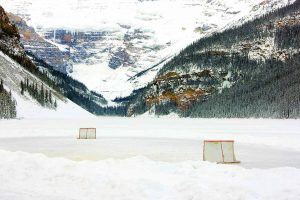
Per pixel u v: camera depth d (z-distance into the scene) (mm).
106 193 20547
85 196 20141
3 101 156875
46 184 22797
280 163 36125
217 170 25875
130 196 19969
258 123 151875
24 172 25406
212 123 157125
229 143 35375
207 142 35000
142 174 24828
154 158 40219
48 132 86312
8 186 22344
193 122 169875
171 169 26516
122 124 146375
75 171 25578
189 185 21094
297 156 42219
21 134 78875
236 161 35812
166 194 20250
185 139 69188
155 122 173000
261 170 25766
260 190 20078
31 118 172125
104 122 166375
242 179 22859
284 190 19922
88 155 41781
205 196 19203
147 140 66000
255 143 60062
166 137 74562
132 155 42250
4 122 134000
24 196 20062
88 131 69438
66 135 77812
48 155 41500
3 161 28984
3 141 60938
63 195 20312
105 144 57094
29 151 45844
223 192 20031
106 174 24609
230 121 175750
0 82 174875
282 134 83688
